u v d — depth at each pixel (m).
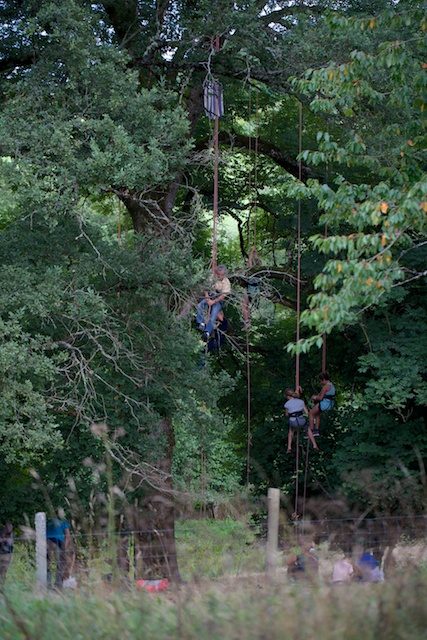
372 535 7.79
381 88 16.78
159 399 17.81
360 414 20.83
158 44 18.78
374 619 4.86
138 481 16.83
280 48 18.25
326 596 5.20
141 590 6.70
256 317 18.78
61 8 15.29
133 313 17.02
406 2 13.39
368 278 10.57
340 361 24.61
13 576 8.07
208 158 17.36
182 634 4.83
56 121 14.94
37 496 15.95
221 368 26.56
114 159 14.73
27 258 15.62
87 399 16.62
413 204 10.49
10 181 14.05
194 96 21.55
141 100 15.80
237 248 28.84
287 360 25.55
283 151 25.05
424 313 20.77
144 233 18.14
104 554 7.36
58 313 14.89
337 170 23.20
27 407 13.49
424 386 19.47
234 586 6.57
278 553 7.59
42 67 15.66
